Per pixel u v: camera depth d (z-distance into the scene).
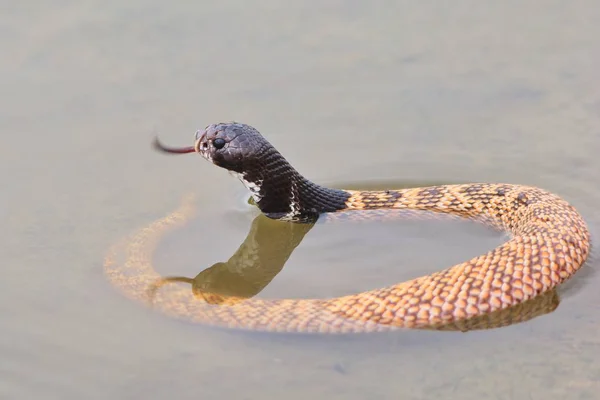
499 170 58.56
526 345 39.22
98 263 49.38
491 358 38.38
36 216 54.38
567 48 71.88
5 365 39.97
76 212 54.88
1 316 44.06
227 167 53.69
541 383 36.19
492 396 35.56
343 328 41.50
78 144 62.09
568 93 65.94
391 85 68.50
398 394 36.19
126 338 41.91
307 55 72.38
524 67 69.75
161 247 52.56
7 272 48.47
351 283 46.44
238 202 57.25
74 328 42.94
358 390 36.66
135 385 38.09
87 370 39.38
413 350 39.56
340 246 52.03
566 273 44.53
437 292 42.47
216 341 41.31
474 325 41.56
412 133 63.38
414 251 50.41
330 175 59.97
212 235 54.06
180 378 38.38
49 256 50.12
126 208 55.34
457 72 69.75
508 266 43.50
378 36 75.00
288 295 45.75
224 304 44.41
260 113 65.38
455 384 36.59
